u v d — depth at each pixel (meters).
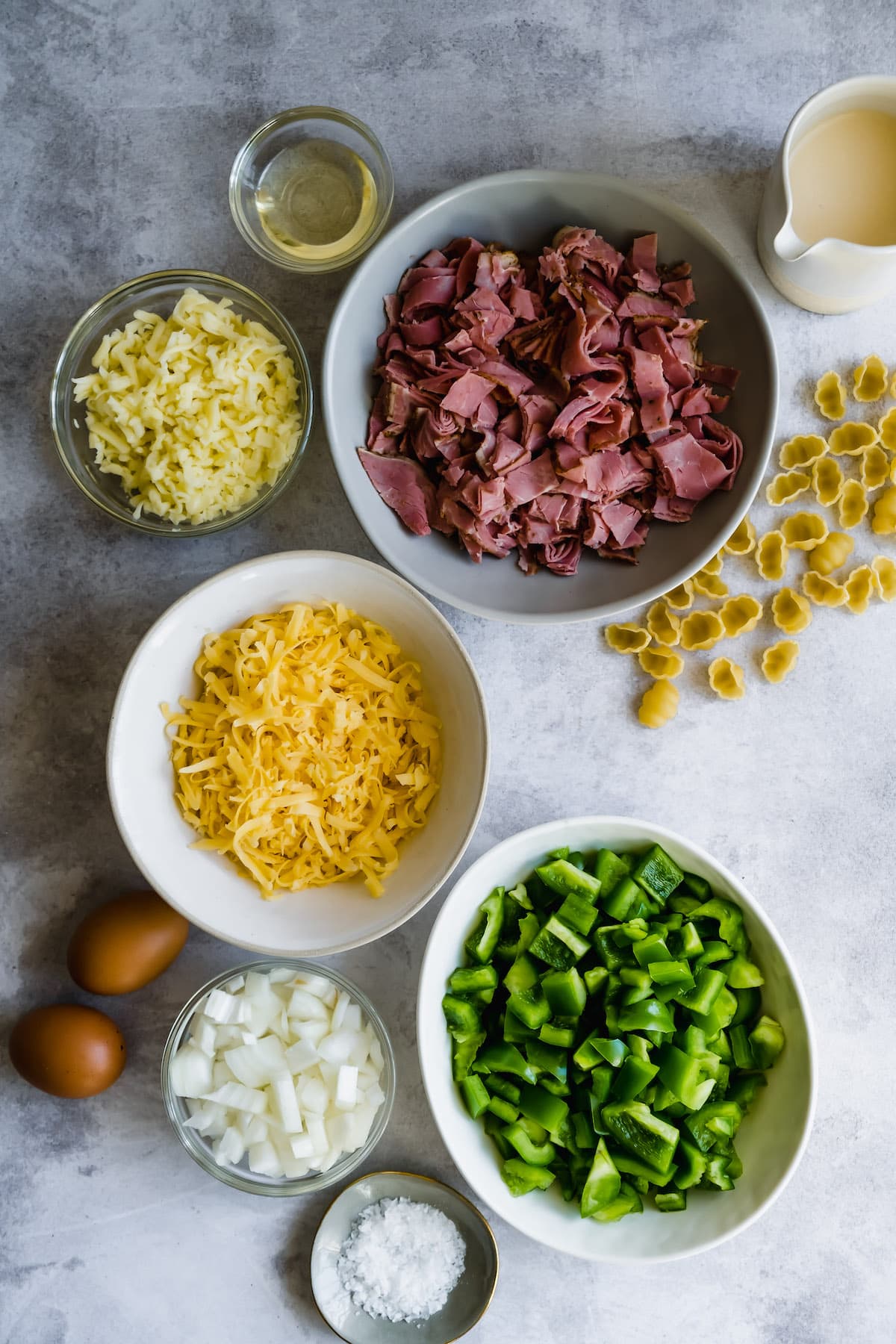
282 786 0.75
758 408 0.75
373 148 0.78
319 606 0.77
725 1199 0.76
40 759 0.82
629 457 0.76
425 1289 0.78
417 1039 0.79
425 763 0.78
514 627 0.82
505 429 0.75
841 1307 0.81
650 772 0.82
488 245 0.77
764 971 0.77
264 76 0.80
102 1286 0.82
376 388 0.77
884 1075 0.82
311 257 0.79
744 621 0.81
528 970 0.77
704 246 0.75
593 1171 0.74
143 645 0.74
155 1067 0.82
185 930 0.79
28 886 0.82
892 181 0.76
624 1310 0.81
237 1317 0.82
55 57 0.81
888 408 0.81
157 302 0.79
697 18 0.80
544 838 0.77
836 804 0.82
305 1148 0.76
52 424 0.79
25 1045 0.78
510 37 0.80
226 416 0.76
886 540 0.82
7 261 0.81
